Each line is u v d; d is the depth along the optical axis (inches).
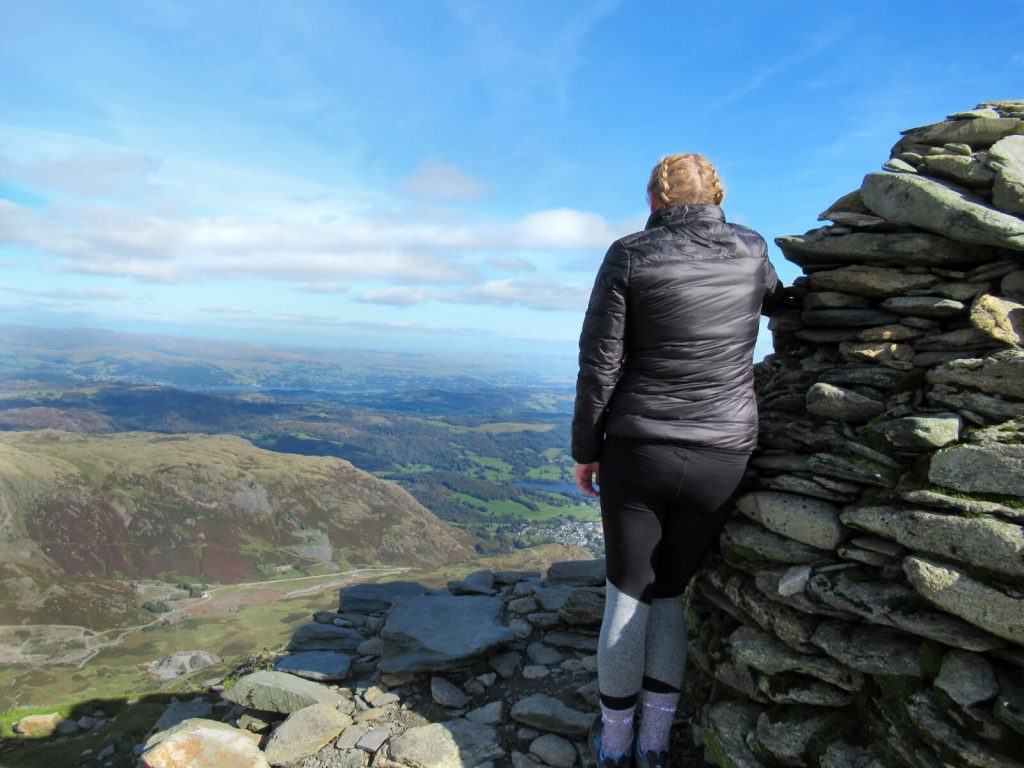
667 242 122.4
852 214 155.7
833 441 140.3
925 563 111.2
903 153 163.9
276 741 179.6
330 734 183.6
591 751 159.5
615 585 136.4
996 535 102.6
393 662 212.7
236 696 208.8
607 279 123.9
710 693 157.8
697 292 120.3
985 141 155.3
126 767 268.2
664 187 131.6
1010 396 120.7
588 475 149.6
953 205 132.3
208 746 174.6
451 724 181.3
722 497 130.0
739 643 143.8
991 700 102.7
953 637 108.4
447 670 207.3
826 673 128.1
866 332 149.9
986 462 111.3
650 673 140.3
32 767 286.4
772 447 154.6
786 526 138.4
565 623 234.1
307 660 229.6
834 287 155.9
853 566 127.9
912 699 112.8
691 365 122.3
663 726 139.8
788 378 166.6
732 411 125.5
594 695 182.4
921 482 119.9
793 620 132.9
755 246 128.6
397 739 175.5
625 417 127.1
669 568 139.0
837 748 124.4
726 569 155.6
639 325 124.1
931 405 132.8
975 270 136.9
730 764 138.2
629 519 132.2
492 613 243.6
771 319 176.9
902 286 145.0
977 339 130.9
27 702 3459.6
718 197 135.3
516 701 191.5
